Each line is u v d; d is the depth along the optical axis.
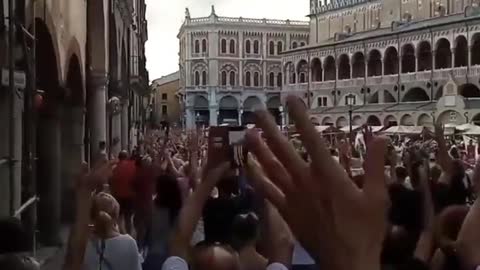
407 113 84.31
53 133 18.20
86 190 4.70
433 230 6.09
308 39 136.38
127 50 40.31
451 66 83.12
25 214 11.80
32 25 12.45
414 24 91.62
